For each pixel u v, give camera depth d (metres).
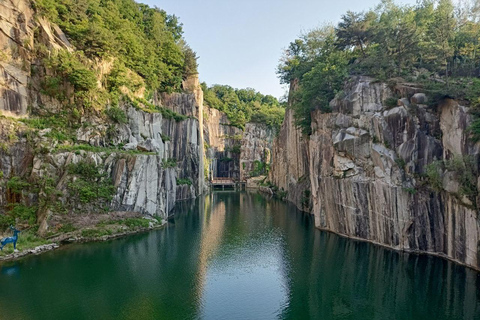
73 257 29.05
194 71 75.75
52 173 34.59
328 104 39.34
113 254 30.17
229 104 125.62
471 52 34.69
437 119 30.09
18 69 36.12
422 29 37.41
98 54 43.78
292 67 65.19
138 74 55.75
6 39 35.31
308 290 23.34
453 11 40.38
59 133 37.47
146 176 40.84
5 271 25.64
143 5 69.88
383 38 36.25
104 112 42.25
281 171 77.44
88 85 39.31
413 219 30.00
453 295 22.17
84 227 34.00
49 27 40.16
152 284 24.06
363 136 33.75
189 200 68.12
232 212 53.94
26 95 36.75
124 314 19.66
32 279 24.30
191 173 73.12
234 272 26.62
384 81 33.62
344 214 36.59
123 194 38.34
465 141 26.20
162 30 71.12
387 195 31.25
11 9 35.81
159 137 51.06
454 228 27.31
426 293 22.55
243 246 33.56
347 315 19.94
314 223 44.16
